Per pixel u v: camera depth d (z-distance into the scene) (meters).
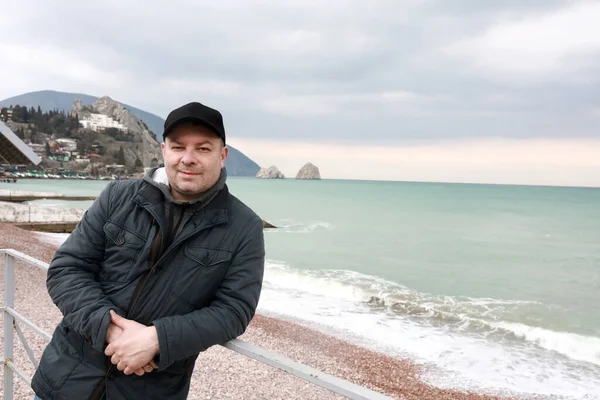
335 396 5.14
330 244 27.59
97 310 1.45
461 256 24.53
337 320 10.27
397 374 7.29
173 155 1.51
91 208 1.68
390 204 76.81
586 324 11.22
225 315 1.45
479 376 7.41
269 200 81.62
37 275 10.09
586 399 6.69
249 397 5.05
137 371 1.38
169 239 1.54
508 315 11.82
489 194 139.00
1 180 111.31
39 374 1.58
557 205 86.81
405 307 11.84
